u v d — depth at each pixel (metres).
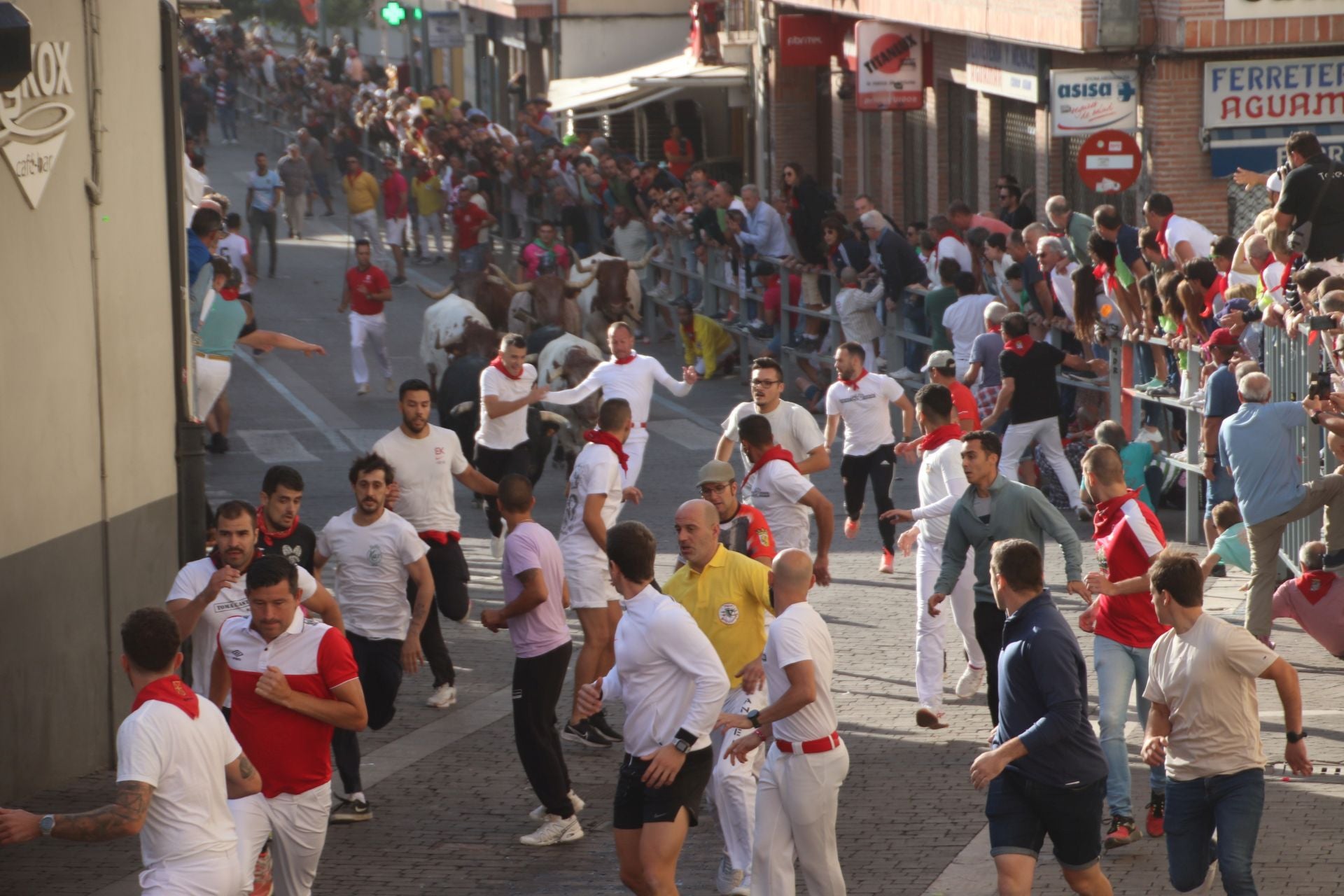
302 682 24.81
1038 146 74.38
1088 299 54.00
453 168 118.12
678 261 90.69
